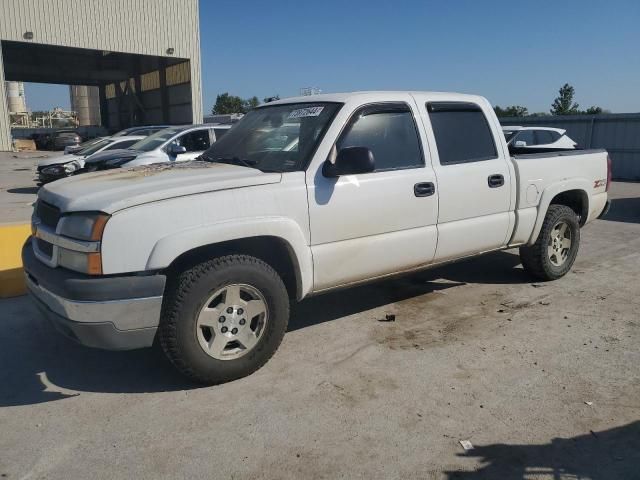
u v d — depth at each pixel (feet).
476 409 11.32
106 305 10.89
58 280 11.27
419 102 15.58
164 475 9.39
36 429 10.83
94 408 11.59
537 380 12.51
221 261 12.00
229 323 12.26
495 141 17.17
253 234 12.21
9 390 12.42
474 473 9.37
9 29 100.48
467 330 15.48
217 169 13.51
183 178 12.39
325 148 13.50
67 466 9.66
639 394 11.87
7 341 15.10
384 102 14.82
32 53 130.52
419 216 15.06
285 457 9.84
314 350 14.24
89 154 47.91
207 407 11.52
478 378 12.64
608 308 17.11
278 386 12.37
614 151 63.31
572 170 19.36
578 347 14.25
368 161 12.71
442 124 15.98
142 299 11.07
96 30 109.81
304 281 13.33
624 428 10.61
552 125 68.80
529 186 17.80
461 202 15.96
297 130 14.38
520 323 15.93
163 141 38.73
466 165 16.12
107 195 11.45
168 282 11.91
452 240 15.94
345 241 13.85
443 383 12.42
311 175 13.19
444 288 19.26
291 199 12.80
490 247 17.25
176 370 13.01
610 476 9.27
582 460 9.68
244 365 12.55
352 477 9.30
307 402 11.67
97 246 10.89
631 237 28.22
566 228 19.80
